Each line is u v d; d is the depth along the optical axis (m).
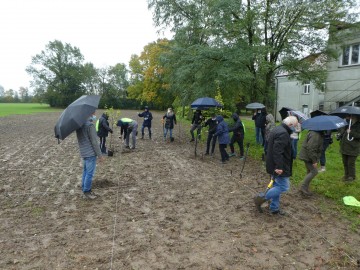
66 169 8.32
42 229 4.51
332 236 4.34
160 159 9.80
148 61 50.38
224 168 8.59
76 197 5.97
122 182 7.05
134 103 68.44
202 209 5.37
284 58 14.53
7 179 7.25
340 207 5.45
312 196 6.07
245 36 13.98
